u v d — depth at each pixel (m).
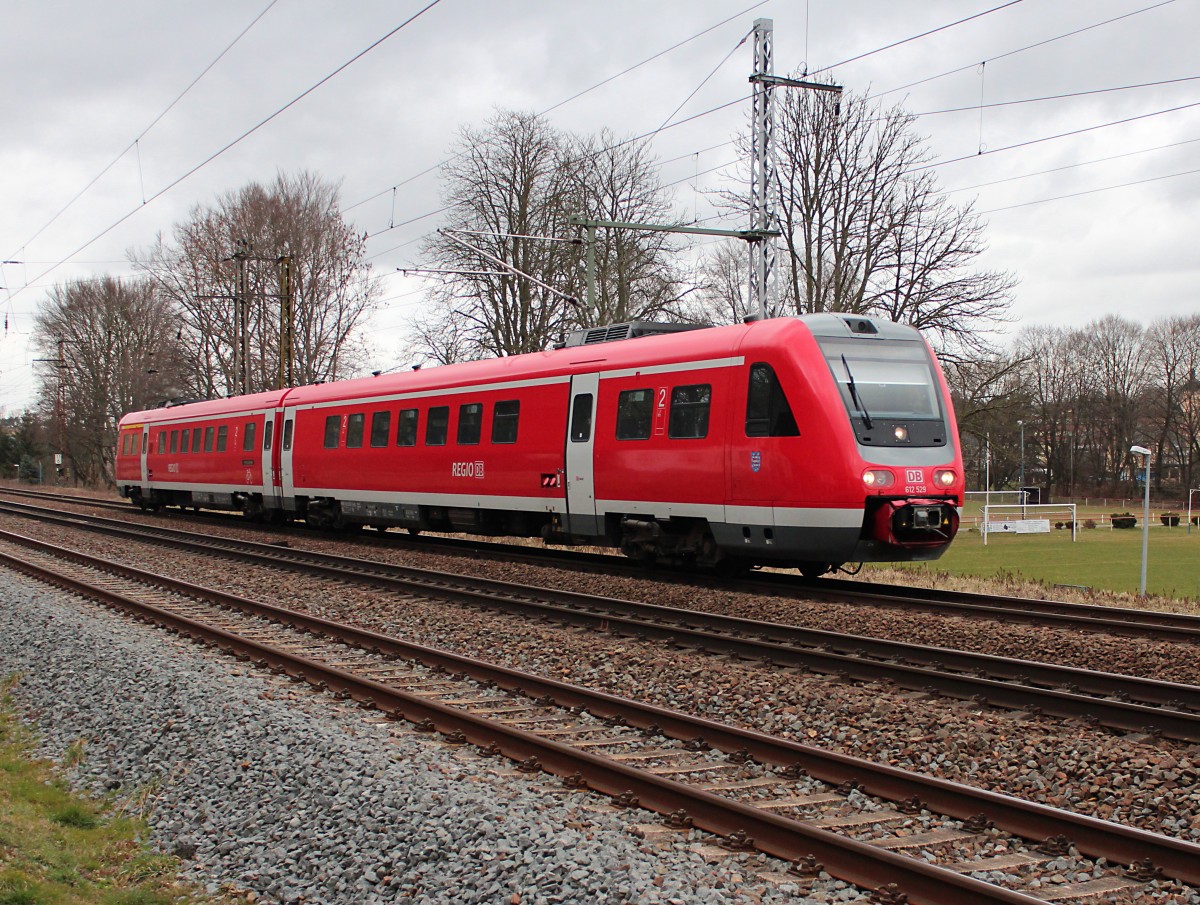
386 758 7.00
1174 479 81.56
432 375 20.02
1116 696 8.75
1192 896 4.91
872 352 13.72
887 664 9.23
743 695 8.88
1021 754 7.09
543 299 36.41
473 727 7.67
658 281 36.25
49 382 70.12
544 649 11.00
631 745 7.59
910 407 13.62
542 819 5.79
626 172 36.53
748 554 14.18
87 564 19.12
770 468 13.48
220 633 11.48
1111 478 84.25
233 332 48.91
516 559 18.88
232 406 27.53
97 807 6.97
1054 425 85.56
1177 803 6.20
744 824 5.64
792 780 6.74
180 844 6.14
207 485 28.70
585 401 16.27
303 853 5.77
